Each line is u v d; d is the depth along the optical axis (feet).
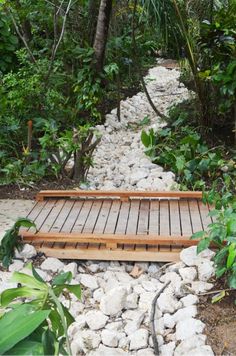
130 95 24.43
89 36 21.72
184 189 13.60
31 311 4.41
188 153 15.16
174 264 9.74
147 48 29.48
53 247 10.19
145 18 18.45
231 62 15.81
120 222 11.12
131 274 9.90
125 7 25.30
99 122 19.85
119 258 10.02
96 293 9.20
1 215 12.04
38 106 16.85
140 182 14.34
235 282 8.16
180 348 7.43
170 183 14.17
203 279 9.09
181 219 11.18
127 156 16.69
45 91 17.51
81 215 11.59
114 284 9.43
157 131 17.60
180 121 17.66
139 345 7.64
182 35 16.79
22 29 20.90
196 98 17.78
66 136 14.06
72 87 19.53
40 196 12.52
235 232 8.66
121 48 24.02
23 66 19.63
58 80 18.84
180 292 8.84
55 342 4.32
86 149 14.24
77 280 9.64
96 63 19.65
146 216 11.41
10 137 15.62
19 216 11.93
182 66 23.08
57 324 5.20
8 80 17.04
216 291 8.75
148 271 9.95
